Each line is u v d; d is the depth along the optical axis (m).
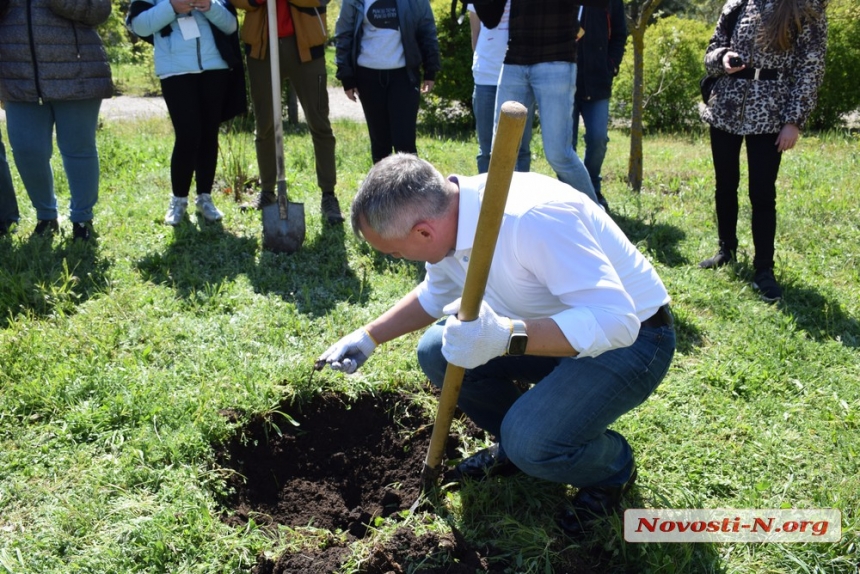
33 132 4.58
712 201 6.16
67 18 4.43
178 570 2.27
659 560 2.30
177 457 2.70
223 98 5.00
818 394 3.31
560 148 4.69
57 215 5.03
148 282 4.15
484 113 5.49
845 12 10.92
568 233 2.04
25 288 3.93
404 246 2.11
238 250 4.68
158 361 3.37
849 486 2.66
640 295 2.27
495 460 2.73
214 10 4.68
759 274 4.39
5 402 2.98
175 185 5.04
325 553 2.36
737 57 4.25
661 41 11.35
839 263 4.77
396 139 5.42
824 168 7.27
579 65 5.80
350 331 3.70
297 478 2.96
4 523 2.45
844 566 2.36
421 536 2.38
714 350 3.67
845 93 11.14
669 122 11.75
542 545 2.37
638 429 2.96
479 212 1.92
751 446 2.92
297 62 5.04
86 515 2.43
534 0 4.46
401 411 3.20
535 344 2.01
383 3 5.16
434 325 2.69
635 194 6.41
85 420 2.88
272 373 3.23
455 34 11.09
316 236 4.94
